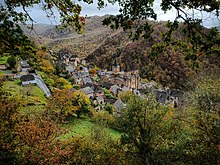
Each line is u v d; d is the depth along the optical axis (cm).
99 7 568
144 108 1941
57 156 1480
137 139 2059
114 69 12800
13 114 1428
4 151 1164
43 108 3628
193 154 1457
